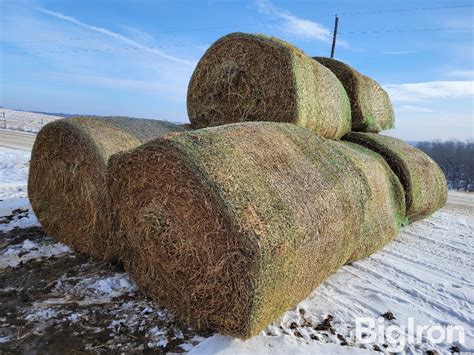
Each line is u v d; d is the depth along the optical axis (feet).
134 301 12.68
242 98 18.66
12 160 38.68
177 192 10.59
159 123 18.88
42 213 17.04
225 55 19.06
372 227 17.49
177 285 11.28
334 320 12.44
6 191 26.63
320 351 10.54
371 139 22.09
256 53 18.10
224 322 10.27
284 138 13.50
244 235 9.50
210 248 10.17
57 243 17.02
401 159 21.39
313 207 11.67
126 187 11.89
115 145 15.11
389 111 27.84
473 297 14.75
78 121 15.49
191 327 11.30
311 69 18.83
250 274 9.47
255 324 9.91
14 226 19.38
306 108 17.76
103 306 12.36
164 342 10.66
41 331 10.96
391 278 16.11
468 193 46.93
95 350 10.27
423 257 19.12
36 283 13.69
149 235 11.61
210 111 19.88
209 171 10.13
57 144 15.67
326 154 14.51
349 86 23.54
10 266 14.96
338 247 13.34
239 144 11.59
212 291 10.38
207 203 10.00
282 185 11.34
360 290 14.76
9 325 11.19
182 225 10.69
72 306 12.26
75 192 15.56
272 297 10.12
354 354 10.56
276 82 17.61
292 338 11.08
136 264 12.50
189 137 11.02
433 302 14.20
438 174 25.55
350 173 14.65
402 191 20.71
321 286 14.85
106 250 14.90
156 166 10.91
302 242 10.83
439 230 24.54
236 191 10.07
